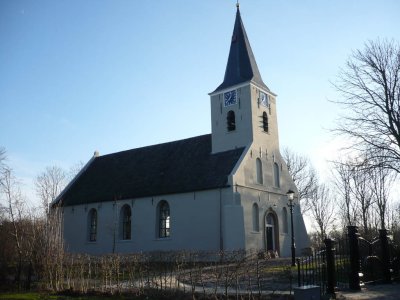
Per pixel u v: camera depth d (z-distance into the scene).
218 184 28.83
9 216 21.77
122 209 34.81
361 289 13.64
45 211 20.36
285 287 14.94
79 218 37.88
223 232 27.81
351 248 13.94
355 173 24.14
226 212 27.73
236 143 32.25
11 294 15.23
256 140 31.92
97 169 42.38
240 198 28.42
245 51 34.97
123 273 17.12
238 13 36.94
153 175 34.75
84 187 40.25
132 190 34.47
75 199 38.97
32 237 18.16
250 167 30.61
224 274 14.20
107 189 37.19
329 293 12.31
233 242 27.27
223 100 33.84
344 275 15.32
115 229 34.56
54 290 16.06
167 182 32.59
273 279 16.84
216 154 32.59
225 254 16.47
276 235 31.83
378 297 11.99
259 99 33.31
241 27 36.19
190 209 29.98
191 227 29.58
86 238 36.81
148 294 14.19
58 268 17.11
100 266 18.39
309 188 51.94
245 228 28.56
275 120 34.97
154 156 37.62
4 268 18.70
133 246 32.81
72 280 17.17
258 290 13.47
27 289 16.78
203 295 13.31
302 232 34.34
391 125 21.44
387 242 15.95
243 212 28.27
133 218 33.47
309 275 15.83
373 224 37.38
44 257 17.44
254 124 32.06
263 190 31.41
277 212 32.47
